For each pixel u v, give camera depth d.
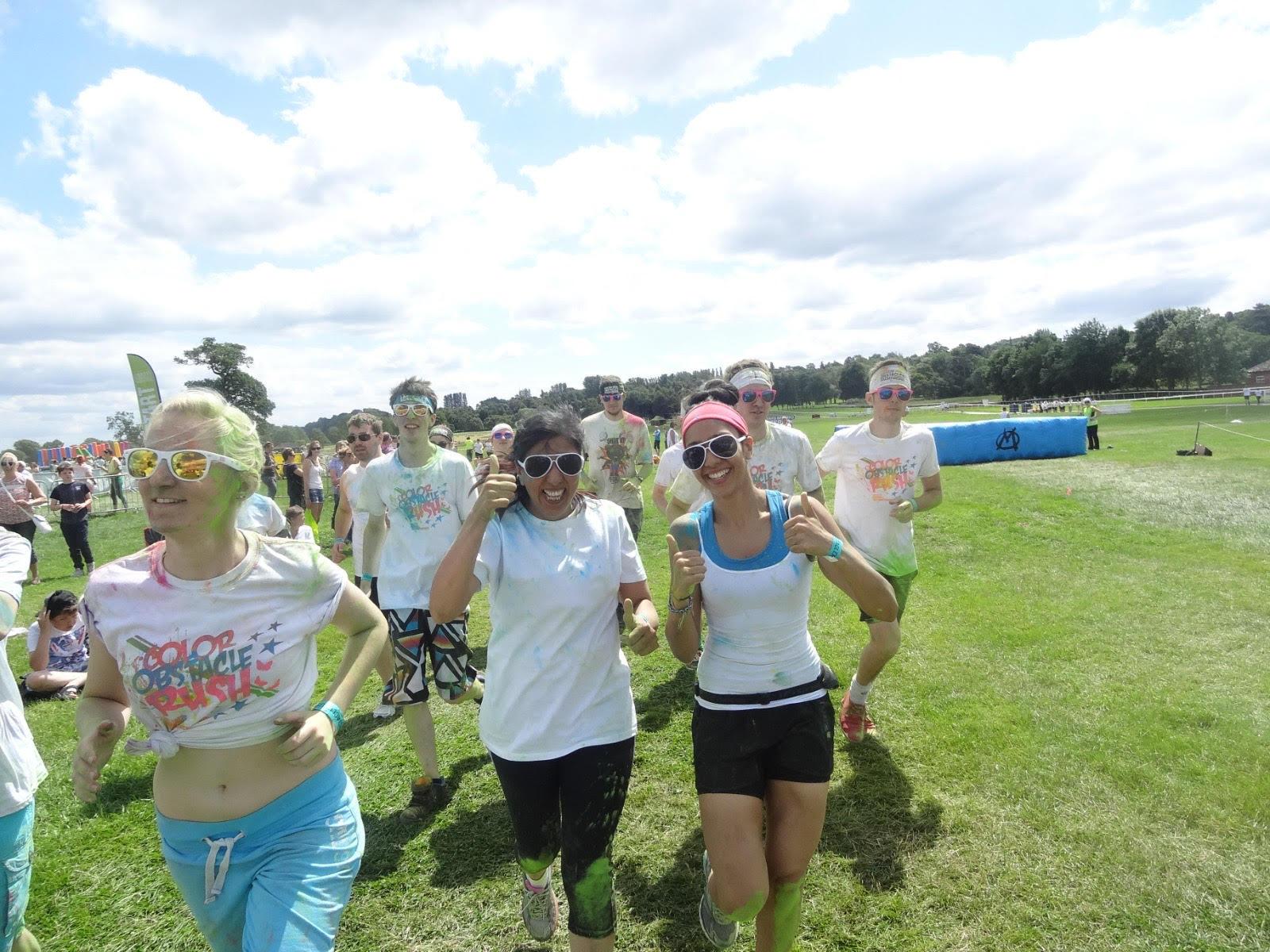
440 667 3.97
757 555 2.54
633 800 3.81
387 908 3.08
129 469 1.81
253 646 1.93
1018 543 9.48
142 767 4.67
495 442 5.98
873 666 4.10
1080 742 4.11
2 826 2.24
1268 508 10.86
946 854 3.18
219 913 2.00
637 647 2.37
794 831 2.40
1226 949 2.58
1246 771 3.72
